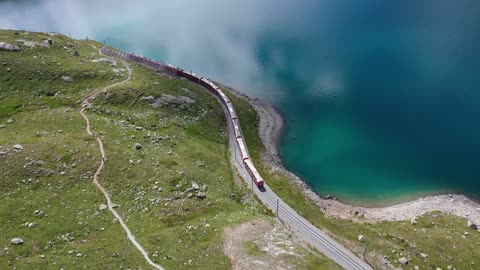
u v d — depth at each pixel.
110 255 76.62
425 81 171.38
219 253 80.19
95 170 101.19
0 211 83.44
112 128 122.75
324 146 141.12
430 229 99.69
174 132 129.62
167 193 98.50
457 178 123.12
